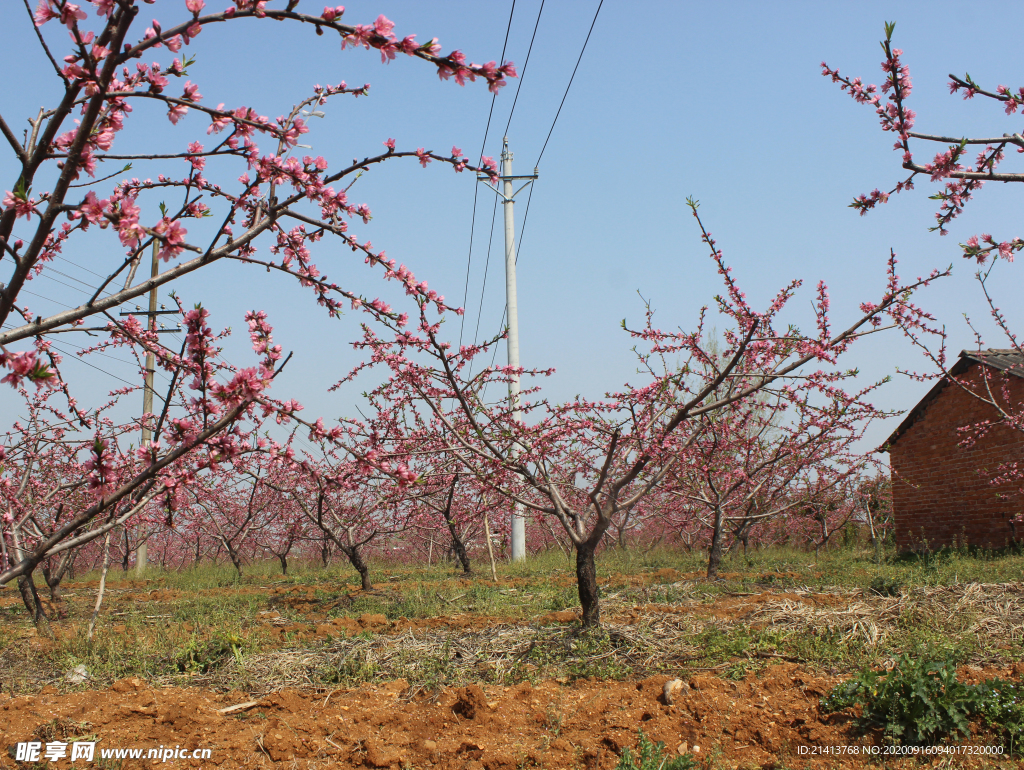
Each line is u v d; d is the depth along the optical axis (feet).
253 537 65.82
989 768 13.23
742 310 21.61
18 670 22.24
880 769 13.62
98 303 10.91
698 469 36.22
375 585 43.29
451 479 43.29
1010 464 42.16
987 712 14.61
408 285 15.11
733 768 14.05
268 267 13.37
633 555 53.78
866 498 53.72
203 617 30.12
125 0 9.29
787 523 61.87
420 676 19.70
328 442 12.18
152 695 18.38
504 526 58.08
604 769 14.07
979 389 45.65
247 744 15.30
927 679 14.90
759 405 32.53
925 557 43.80
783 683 17.28
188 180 13.04
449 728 15.98
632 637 21.62
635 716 16.16
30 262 9.82
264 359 12.42
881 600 25.11
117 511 13.46
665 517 58.75
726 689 17.26
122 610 35.22
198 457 12.37
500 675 19.40
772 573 38.40
